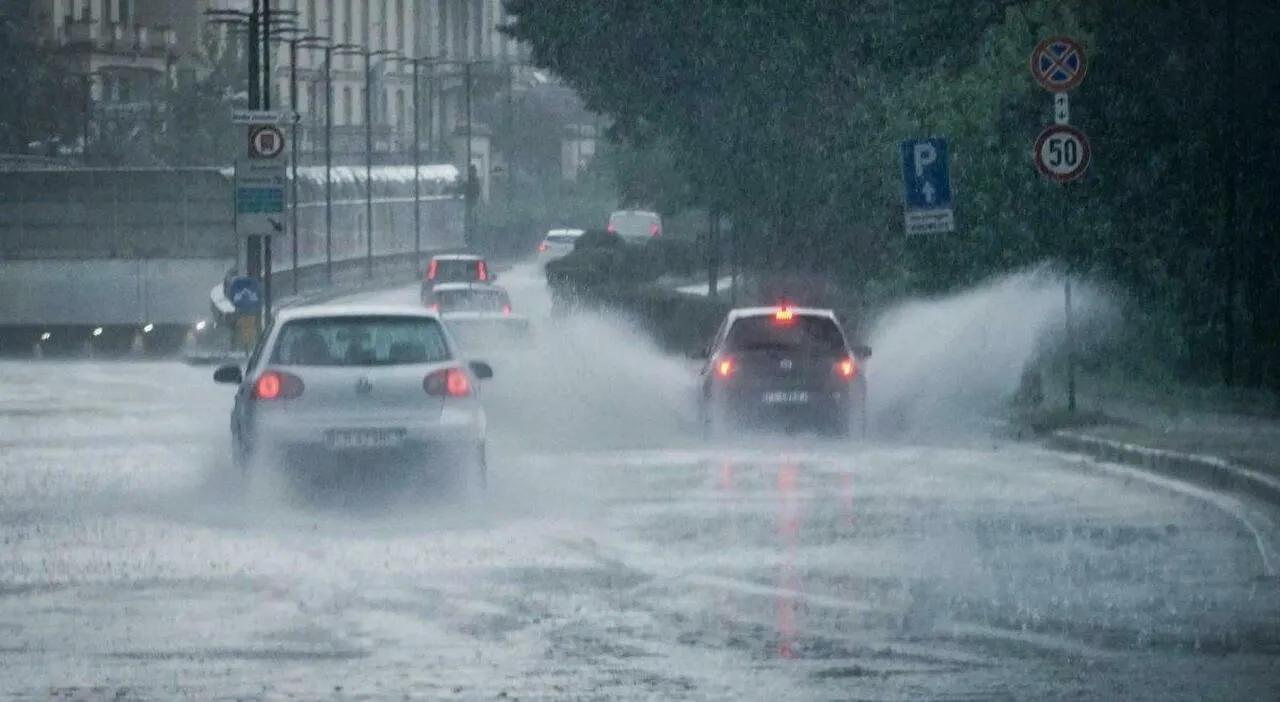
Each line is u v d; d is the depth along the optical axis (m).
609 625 28.14
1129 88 73.88
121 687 23.81
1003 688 23.64
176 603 30.25
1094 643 26.58
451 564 34.44
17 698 23.19
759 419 61.94
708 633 27.47
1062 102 63.84
